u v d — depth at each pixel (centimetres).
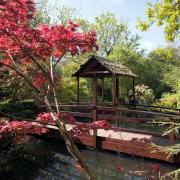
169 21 895
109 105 1288
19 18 296
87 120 1412
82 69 1090
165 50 1060
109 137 899
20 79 545
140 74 2008
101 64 1034
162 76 2100
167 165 782
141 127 1285
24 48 340
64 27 375
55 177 789
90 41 387
